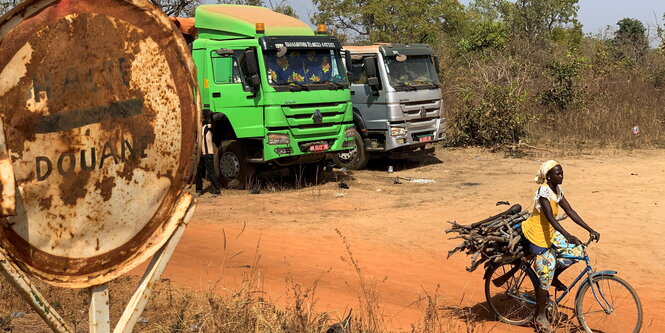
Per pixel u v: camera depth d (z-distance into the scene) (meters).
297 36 14.81
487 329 7.13
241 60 14.35
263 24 14.34
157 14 3.24
